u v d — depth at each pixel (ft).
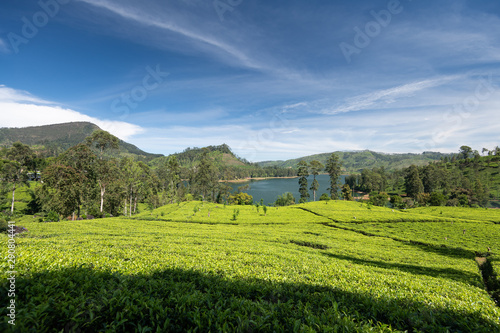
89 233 76.48
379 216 148.66
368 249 72.33
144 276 23.40
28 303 14.11
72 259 25.23
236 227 117.29
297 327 14.89
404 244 92.53
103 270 23.16
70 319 13.55
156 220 138.92
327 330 15.07
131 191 209.26
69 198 151.74
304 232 108.27
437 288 29.60
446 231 114.83
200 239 68.69
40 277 18.29
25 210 196.54
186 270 27.25
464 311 20.90
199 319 15.24
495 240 98.94
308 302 19.48
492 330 17.46
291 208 200.54
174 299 17.13
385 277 32.96
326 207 197.26
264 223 134.10
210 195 371.76
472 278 47.09
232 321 15.70
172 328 14.48
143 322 14.78
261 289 22.58
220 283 23.48
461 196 296.71
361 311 20.01
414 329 16.43
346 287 26.23
